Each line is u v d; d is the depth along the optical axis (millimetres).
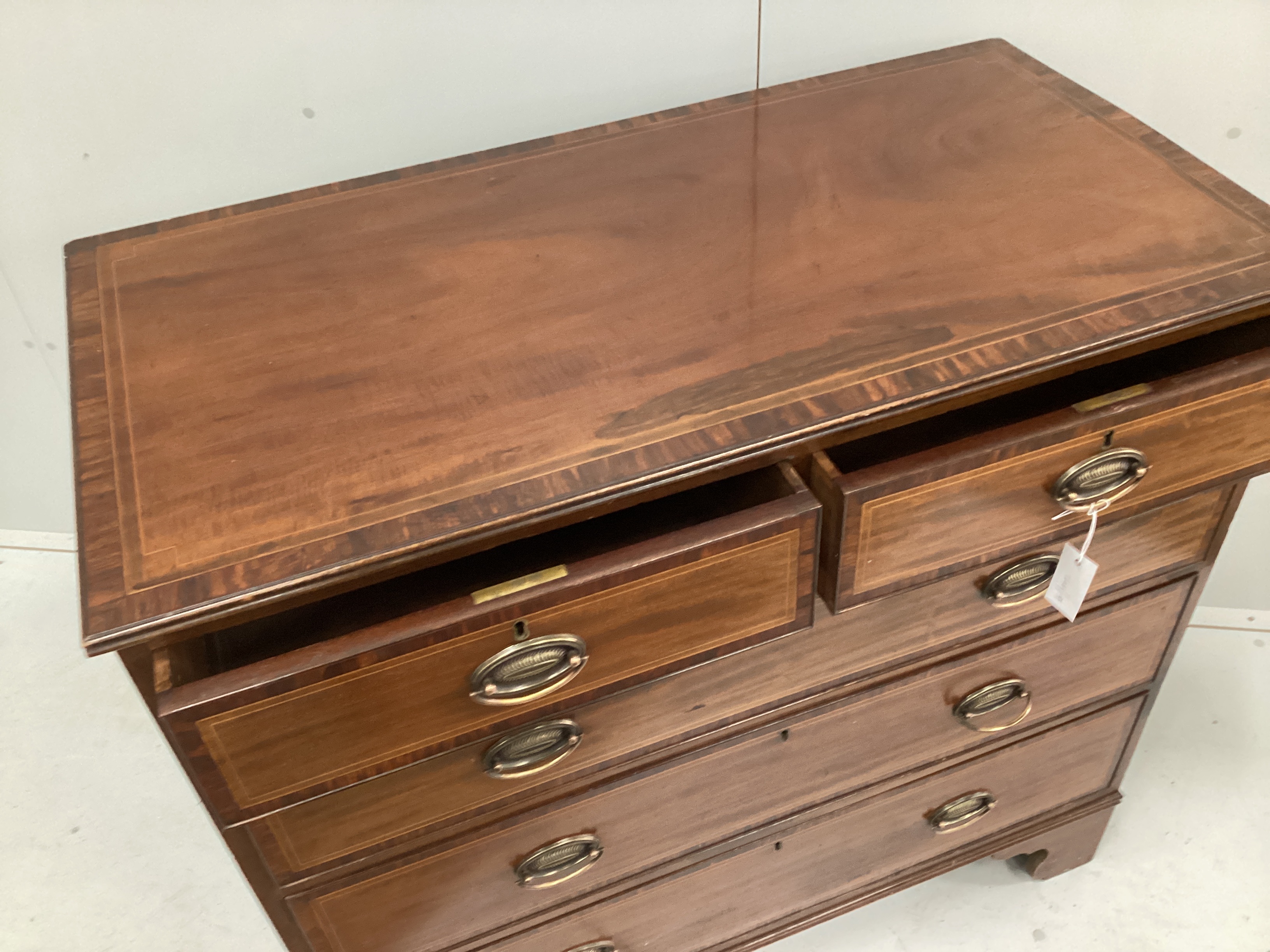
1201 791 1454
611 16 1133
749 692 931
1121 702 1191
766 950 1323
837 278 870
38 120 1199
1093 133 1022
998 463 784
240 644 805
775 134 1054
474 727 757
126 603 669
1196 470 880
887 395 761
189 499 732
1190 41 1187
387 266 925
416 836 879
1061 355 784
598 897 1048
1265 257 859
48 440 1607
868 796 1120
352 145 1229
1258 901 1339
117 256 964
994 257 878
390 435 766
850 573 810
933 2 1165
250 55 1144
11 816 1486
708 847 1067
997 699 1077
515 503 710
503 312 867
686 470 731
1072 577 905
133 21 1117
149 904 1394
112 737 1572
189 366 839
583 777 917
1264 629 1653
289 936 908
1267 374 819
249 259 948
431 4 1104
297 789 734
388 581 850
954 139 1026
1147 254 870
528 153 1056
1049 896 1363
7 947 1356
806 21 1169
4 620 1707
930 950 1320
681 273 890
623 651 763
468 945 1021
